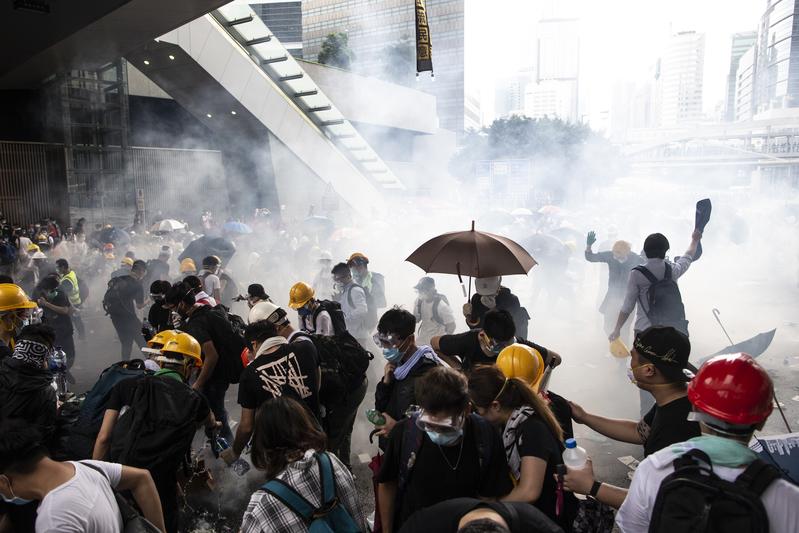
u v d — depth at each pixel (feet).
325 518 8.57
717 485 6.16
